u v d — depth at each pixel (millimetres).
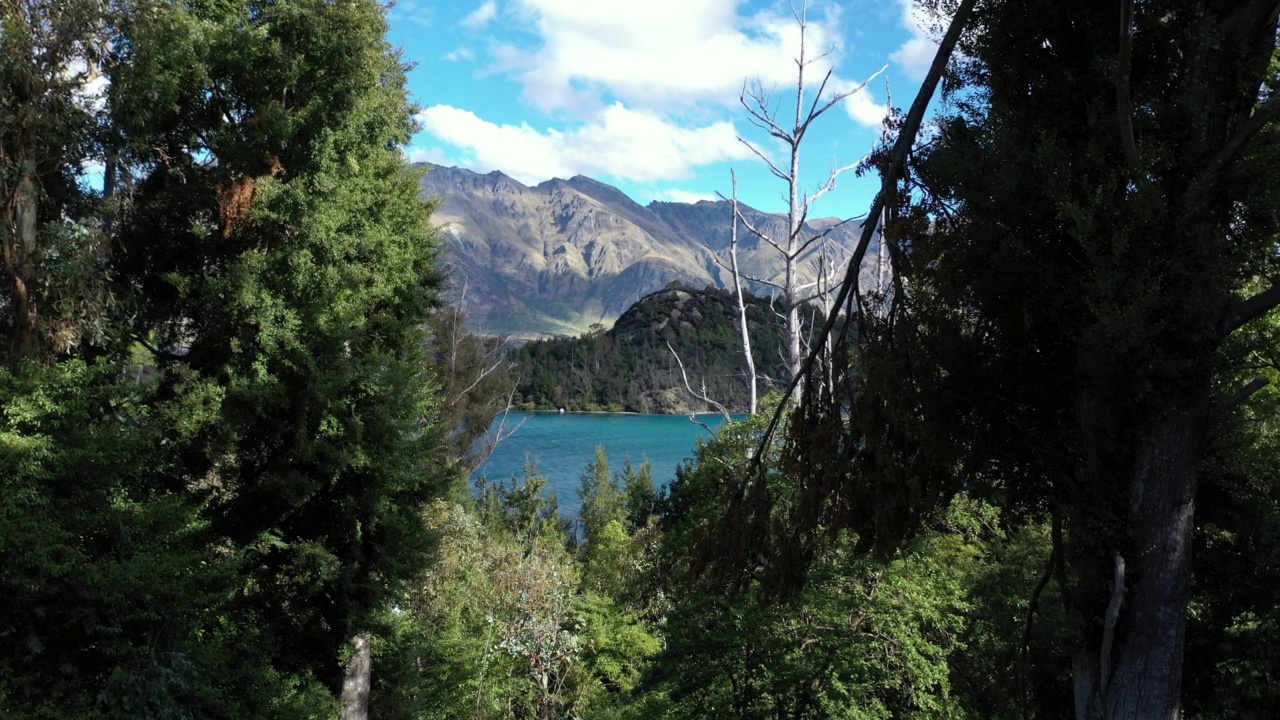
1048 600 7938
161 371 16859
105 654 10602
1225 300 4379
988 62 5414
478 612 20656
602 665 21859
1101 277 4402
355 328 16547
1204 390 4480
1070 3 5020
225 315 15562
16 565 9586
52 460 10438
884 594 13711
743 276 17094
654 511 31469
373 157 18062
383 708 18250
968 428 5109
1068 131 5105
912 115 4648
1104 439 4781
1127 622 4641
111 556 10859
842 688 13266
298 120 15844
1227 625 6145
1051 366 5250
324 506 16641
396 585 16547
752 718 14422
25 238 11906
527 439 102250
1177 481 4559
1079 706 4973
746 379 18953
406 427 16375
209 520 13898
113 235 14336
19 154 11875
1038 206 4809
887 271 6395
